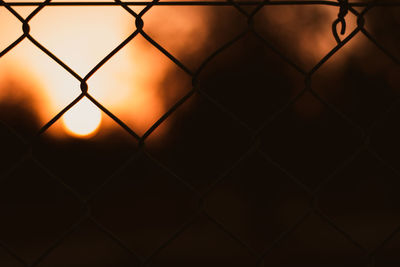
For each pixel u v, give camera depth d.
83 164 8.23
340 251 6.97
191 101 7.43
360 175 8.92
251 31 1.31
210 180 8.16
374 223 8.77
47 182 8.70
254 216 8.96
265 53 6.96
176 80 6.88
